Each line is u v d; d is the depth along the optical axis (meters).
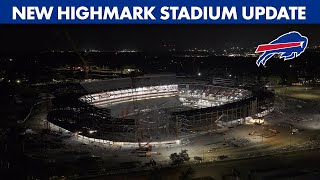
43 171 86.88
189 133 126.25
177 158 97.25
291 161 87.06
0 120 150.00
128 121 128.12
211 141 118.44
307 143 113.44
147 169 85.44
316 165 83.56
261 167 83.06
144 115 172.25
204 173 80.19
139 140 115.50
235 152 105.75
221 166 84.62
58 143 117.81
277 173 59.72
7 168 88.62
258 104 159.88
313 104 181.62
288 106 176.88
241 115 145.12
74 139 122.75
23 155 102.69
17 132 129.38
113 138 118.62
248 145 113.12
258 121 142.38
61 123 138.38
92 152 108.88
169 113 150.50
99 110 148.38
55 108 157.88
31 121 149.50
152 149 111.12
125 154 106.88
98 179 77.69
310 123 142.12
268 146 111.50
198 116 133.62
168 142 115.94
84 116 138.62
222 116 139.12
